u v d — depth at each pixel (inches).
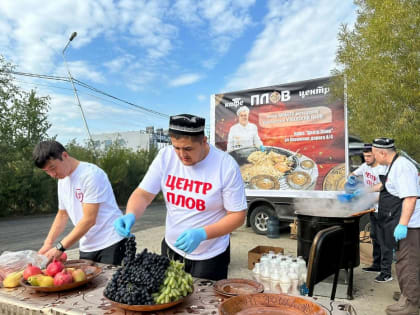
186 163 79.1
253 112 293.1
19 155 553.3
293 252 238.4
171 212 91.8
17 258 84.3
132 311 59.6
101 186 99.3
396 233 126.2
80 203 99.7
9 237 331.6
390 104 171.3
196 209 86.9
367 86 178.2
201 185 85.4
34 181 536.4
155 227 383.9
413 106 168.9
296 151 272.4
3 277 78.3
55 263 76.0
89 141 722.8
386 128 178.9
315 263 96.1
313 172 265.1
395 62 167.8
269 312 59.3
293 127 273.4
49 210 572.1
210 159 85.2
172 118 74.2
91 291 70.6
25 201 532.1
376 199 192.1
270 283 117.2
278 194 282.4
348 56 195.8
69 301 64.7
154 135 1519.4
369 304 148.2
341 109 251.6
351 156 278.7
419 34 162.1
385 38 165.8
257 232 304.8
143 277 60.0
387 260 177.0
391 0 167.9
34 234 347.9
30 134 682.8
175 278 61.9
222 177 84.1
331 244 105.0
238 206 83.2
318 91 261.1
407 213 124.3
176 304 62.4
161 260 63.8
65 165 95.0
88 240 105.7
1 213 509.7
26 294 69.5
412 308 127.5
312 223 145.7
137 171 762.2
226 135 306.0
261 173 290.7
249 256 199.3
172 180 89.4
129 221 77.1
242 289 70.1
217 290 68.8
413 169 128.1
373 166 205.5
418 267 127.0
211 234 75.7
